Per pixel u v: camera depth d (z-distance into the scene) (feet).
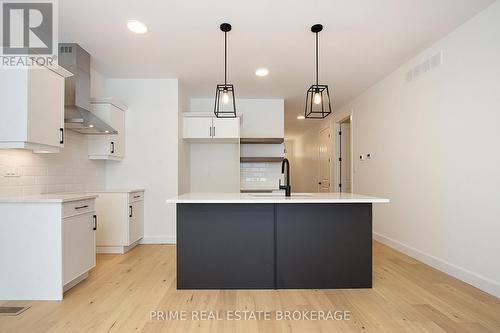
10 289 7.36
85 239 8.53
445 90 9.34
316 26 8.74
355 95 16.16
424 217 10.39
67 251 7.64
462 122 8.63
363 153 15.48
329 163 21.18
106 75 13.09
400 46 10.12
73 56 9.98
